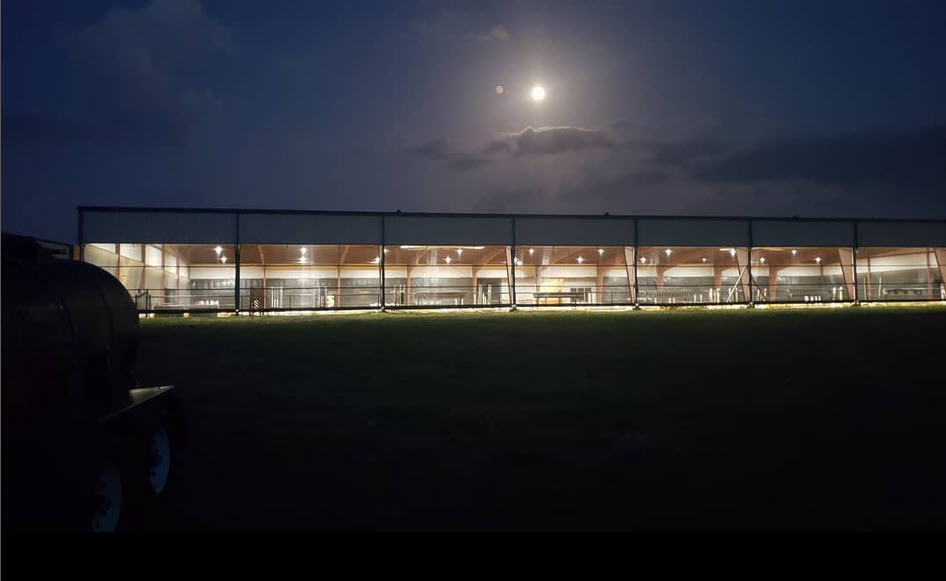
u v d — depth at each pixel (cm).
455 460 966
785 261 4850
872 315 3259
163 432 816
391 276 4603
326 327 2703
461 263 4653
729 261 4812
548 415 1242
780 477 884
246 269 4428
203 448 1016
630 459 970
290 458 973
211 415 1234
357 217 3850
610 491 827
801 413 1270
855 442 1067
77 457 582
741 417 1237
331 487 845
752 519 725
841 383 1571
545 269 4812
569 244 4100
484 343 2234
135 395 792
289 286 4478
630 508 765
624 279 4881
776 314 3372
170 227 3631
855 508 761
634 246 4172
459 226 3969
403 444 1052
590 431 1133
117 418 721
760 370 1738
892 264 4781
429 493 822
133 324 845
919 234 4506
